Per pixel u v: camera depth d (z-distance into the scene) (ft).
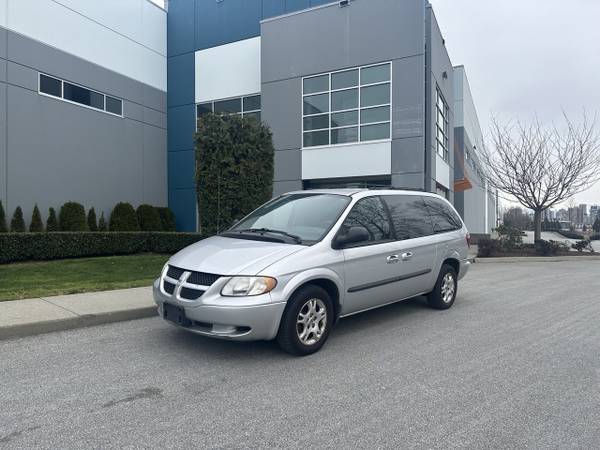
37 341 17.37
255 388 13.08
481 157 84.17
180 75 68.03
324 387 13.21
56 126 51.31
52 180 50.75
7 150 46.11
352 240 17.16
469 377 14.11
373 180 55.67
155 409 11.62
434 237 22.63
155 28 66.80
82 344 17.06
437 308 23.77
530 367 15.08
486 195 128.47
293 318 15.44
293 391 12.89
